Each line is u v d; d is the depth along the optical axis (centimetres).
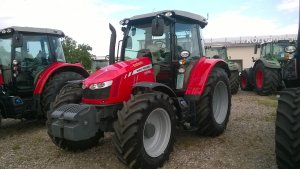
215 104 535
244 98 955
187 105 479
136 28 509
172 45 483
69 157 448
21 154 473
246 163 393
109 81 405
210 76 509
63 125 383
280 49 1098
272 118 639
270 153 424
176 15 490
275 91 984
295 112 289
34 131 626
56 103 436
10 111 620
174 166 399
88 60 2859
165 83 483
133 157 368
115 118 411
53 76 669
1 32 643
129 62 440
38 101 645
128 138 361
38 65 680
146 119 380
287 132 290
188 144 480
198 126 502
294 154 287
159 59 486
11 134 609
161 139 413
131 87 424
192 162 408
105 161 425
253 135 515
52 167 414
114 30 476
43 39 697
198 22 556
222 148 457
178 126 486
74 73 700
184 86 498
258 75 1035
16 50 645
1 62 648
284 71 378
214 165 394
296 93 304
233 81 1080
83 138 381
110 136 538
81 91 455
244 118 648
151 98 388
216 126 507
